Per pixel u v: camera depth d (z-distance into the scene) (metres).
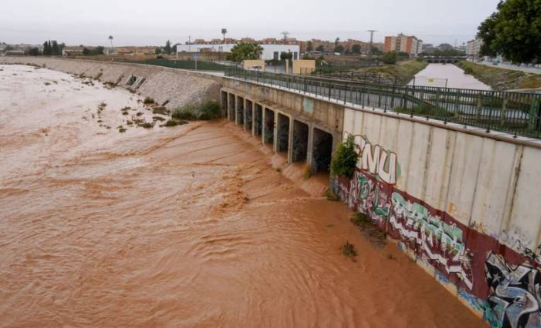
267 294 17.34
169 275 19.17
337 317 15.81
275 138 37.66
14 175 34.44
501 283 13.56
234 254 20.66
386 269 18.38
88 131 50.88
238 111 51.81
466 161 15.05
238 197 28.59
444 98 17.27
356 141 23.52
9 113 60.50
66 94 83.38
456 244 15.69
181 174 34.69
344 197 25.31
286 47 116.56
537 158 12.16
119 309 16.91
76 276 19.41
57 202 28.59
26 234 23.75
